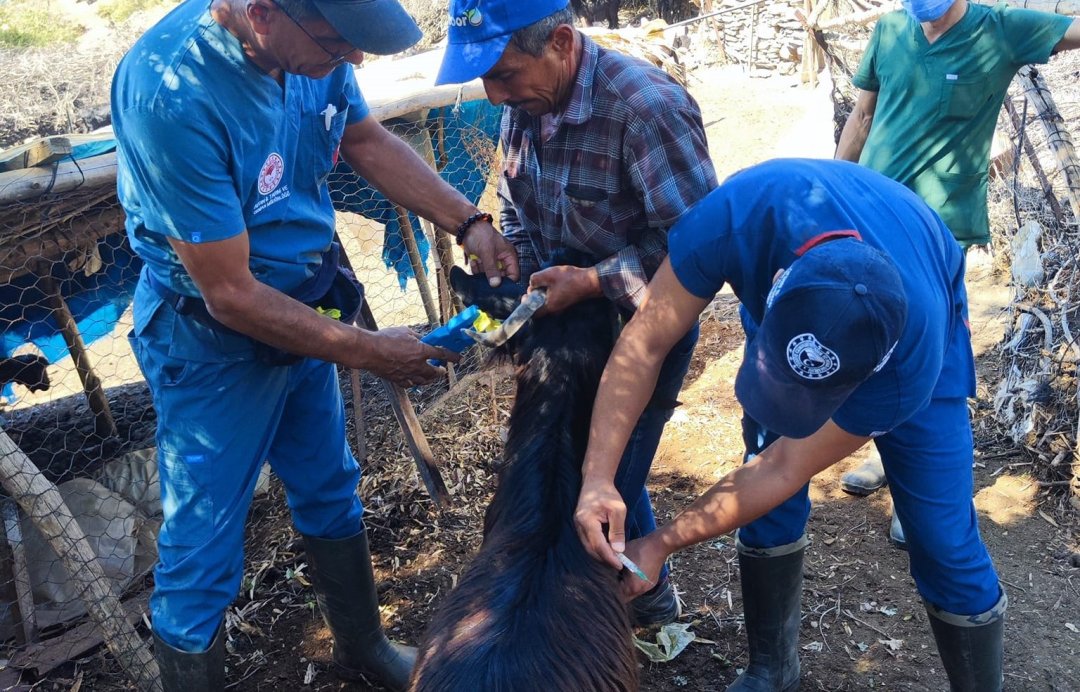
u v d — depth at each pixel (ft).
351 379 13.03
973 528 7.21
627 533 8.51
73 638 10.11
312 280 7.80
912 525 7.22
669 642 9.53
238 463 7.68
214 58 6.36
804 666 9.33
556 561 6.13
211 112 6.30
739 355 15.70
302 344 7.07
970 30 11.00
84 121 35.55
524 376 7.20
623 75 6.94
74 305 12.78
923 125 11.48
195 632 7.55
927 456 6.96
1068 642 9.46
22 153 9.29
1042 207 16.28
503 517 6.56
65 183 9.27
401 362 7.59
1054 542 10.91
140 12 59.67
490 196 15.97
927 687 8.98
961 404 7.18
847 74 23.39
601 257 7.72
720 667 9.37
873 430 6.07
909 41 11.48
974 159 11.58
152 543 11.38
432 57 17.80
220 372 7.45
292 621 10.46
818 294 5.04
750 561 8.20
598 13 50.44
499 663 5.60
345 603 9.04
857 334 4.98
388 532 11.82
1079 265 13.55
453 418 14.24
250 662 9.89
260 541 11.80
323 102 7.52
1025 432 12.32
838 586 10.39
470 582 6.23
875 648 9.52
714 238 6.16
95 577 8.77
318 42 6.37
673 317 6.41
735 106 35.99
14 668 9.75
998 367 14.35
